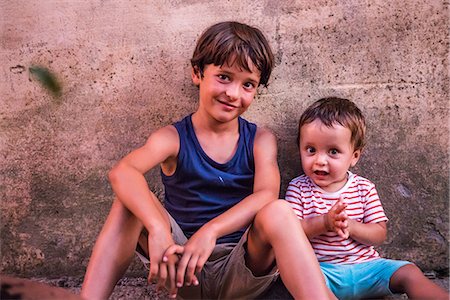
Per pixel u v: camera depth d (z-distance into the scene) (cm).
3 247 230
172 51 224
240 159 205
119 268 178
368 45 223
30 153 228
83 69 224
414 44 223
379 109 226
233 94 191
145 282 224
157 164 211
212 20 223
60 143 228
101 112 226
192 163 202
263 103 226
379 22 223
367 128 227
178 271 169
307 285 165
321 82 225
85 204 229
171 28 223
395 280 201
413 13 222
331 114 206
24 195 229
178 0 222
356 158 214
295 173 230
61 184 229
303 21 223
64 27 223
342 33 223
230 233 184
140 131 227
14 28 223
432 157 227
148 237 183
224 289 195
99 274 174
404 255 230
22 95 225
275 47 224
